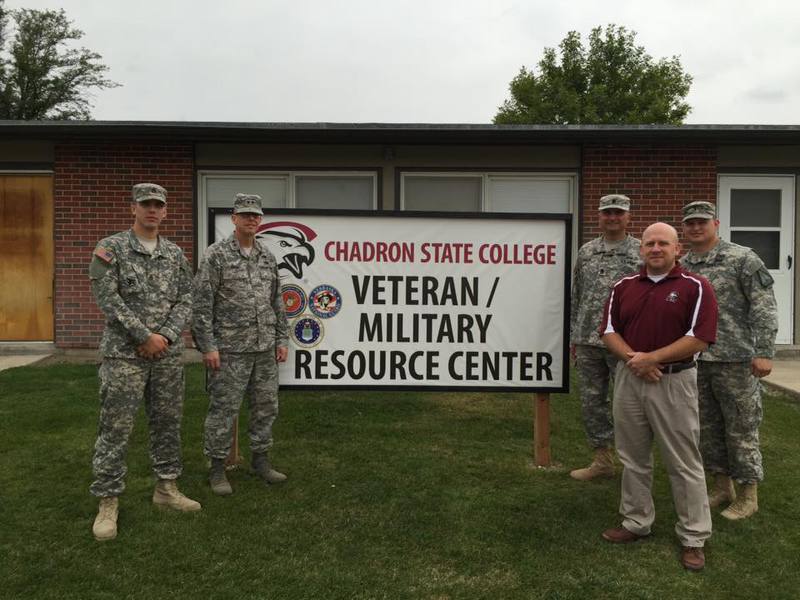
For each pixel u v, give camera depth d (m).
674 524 3.75
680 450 3.34
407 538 3.53
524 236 4.72
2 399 6.12
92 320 8.55
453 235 4.73
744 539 3.58
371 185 8.91
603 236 4.58
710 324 3.24
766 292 3.78
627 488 3.53
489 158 8.80
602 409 4.45
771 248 8.95
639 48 31.05
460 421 5.68
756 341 3.74
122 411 3.54
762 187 8.87
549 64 31.61
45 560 3.24
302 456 4.75
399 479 4.32
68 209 8.51
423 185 8.94
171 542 3.44
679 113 30.61
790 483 4.35
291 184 8.82
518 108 31.75
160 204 3.62
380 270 4.73
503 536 3.57
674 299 3.30
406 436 5.23
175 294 3.72
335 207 8.94
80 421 5.45
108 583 3.05
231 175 8.80
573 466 4.68
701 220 3.97
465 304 4.75
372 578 3.13
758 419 3.88
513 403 6.30
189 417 5.64
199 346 4.03
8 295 8.79
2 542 3.42
